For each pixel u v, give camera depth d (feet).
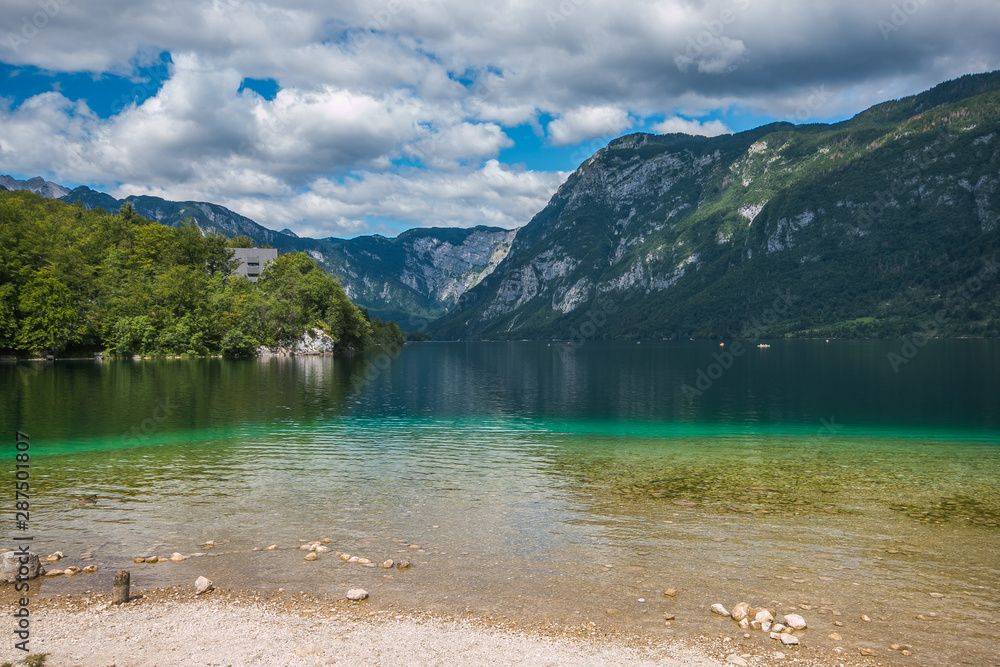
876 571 50.03
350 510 67.67
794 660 35.88
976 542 57.47
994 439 123.03
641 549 55.31
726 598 44.80
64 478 82.38
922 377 279.08
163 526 60.95
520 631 39.50
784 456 103.24
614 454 104.12
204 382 242.58
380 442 114.32
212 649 36.88
